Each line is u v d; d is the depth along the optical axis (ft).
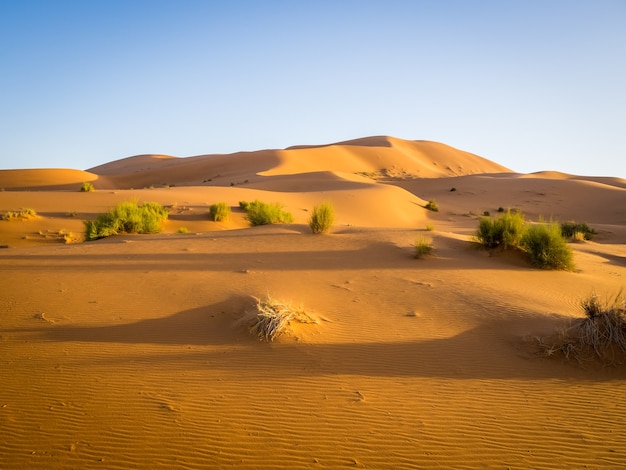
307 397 17.89
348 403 17.52
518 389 19.08
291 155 354.95
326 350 22.24
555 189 218.38
